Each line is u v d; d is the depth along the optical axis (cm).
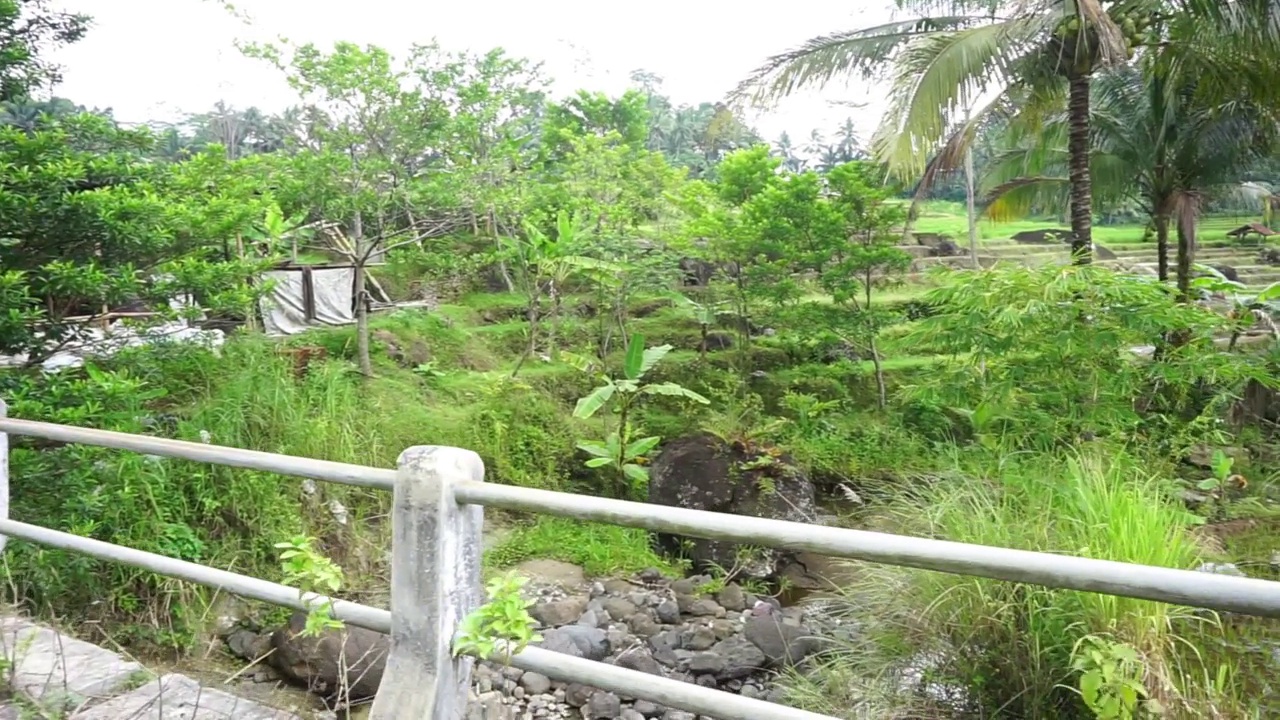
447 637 193
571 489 776
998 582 289
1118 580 133
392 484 196
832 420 972
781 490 707
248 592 226
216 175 671
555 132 1595
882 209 1052
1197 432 679
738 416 882
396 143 844
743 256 1092
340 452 593
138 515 445
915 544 148
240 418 554
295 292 1015
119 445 257
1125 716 229
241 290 557
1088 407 583
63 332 480
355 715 383
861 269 1060
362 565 534
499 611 187
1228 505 519
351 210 832
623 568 638
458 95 875
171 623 431
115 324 576
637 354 793
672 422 936
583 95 1738
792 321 1075
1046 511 334
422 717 188
